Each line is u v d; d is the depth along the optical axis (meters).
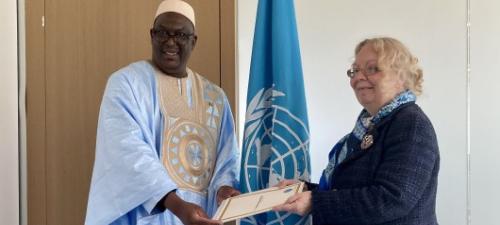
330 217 1.42
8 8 2.17
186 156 1.74
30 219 2.23
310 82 2.38
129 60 2.30
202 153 1.78
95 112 2.27
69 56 2.25
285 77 1.79
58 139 2.24
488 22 2.30
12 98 2.18
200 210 1.47
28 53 2.22
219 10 2.38
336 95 2.38
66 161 2.25
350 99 2.37
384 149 1.42
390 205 1.34
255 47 1.86
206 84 1.88
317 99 2.38
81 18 2.26
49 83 2.24
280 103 1.78
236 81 2.40
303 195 1.46
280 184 1.62
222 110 1.89
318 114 2.38
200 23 2.36
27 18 2.22
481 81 2.30
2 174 2.15
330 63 2.38
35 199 2.23
